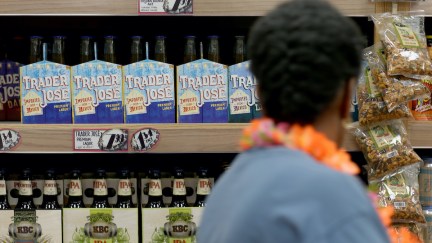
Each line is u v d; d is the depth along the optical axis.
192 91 2.40
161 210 2.45
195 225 2.46
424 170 2.49
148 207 2.47
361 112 2.37
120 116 2.40
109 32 2.77
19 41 2.71
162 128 2.36
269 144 1.15
